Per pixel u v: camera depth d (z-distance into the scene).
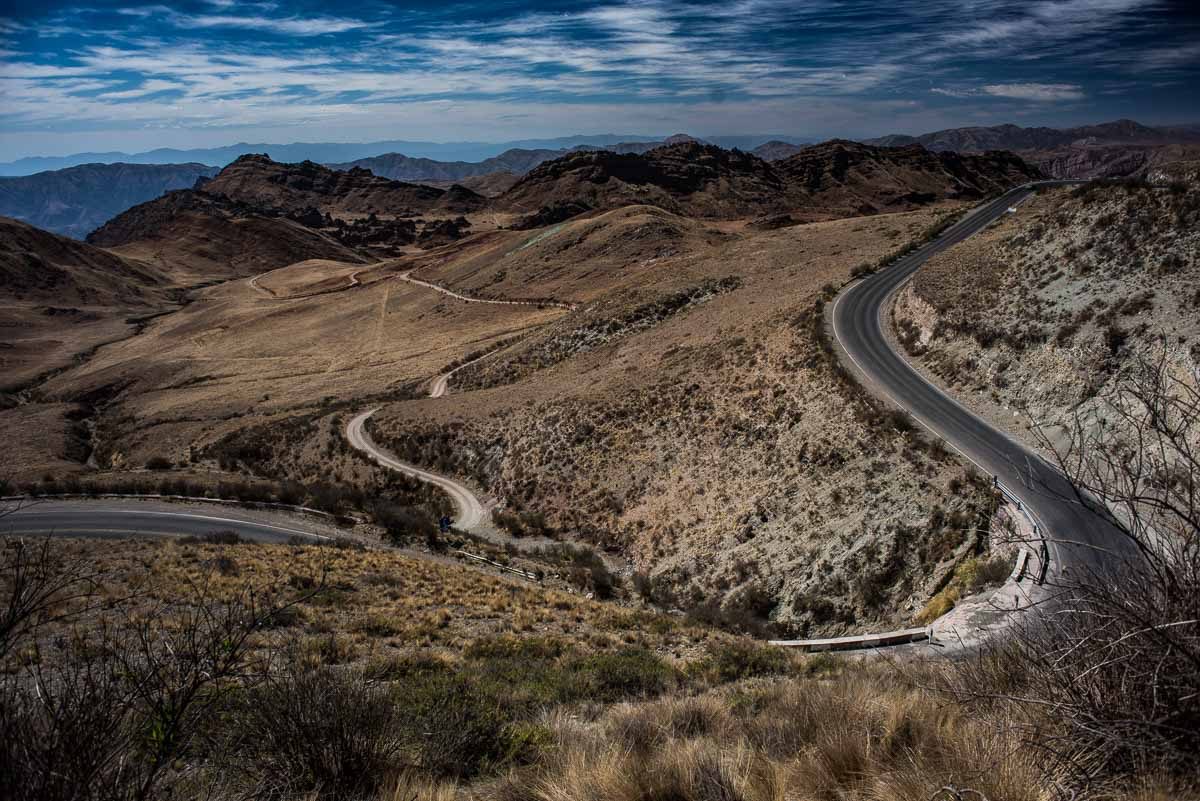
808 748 5.09
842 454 31.62
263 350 129.38
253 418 79.06
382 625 16.67
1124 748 3.49
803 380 40.44
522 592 22.94
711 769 4.78
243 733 5.02
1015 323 35.03
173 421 87.56
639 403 48.41
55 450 78.19
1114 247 34.69
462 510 47.09
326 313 153.62
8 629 3.69
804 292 62.94
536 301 125.62
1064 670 3.79
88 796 3.38
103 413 104.81
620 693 11.14
